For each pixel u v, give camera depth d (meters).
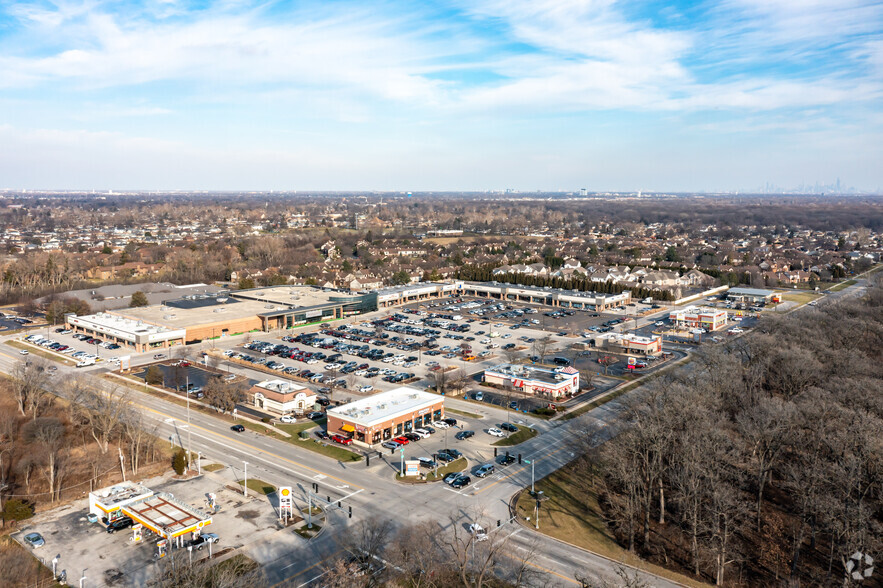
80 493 91.06
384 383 146.75
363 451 106.81
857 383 107.00
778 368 125.31
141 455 103.75
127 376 147.38
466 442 111.06
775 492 93.69
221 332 190.62
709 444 85.19
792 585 69.75
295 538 78.25
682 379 121.19
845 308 182.25
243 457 103.88
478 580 66.00
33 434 102.12
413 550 70.81
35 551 75.00
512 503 88.56
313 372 152.38
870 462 82.62
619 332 197.25
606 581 67.44
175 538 75.88
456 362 166.38
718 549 74.81
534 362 165.50
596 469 98.94
